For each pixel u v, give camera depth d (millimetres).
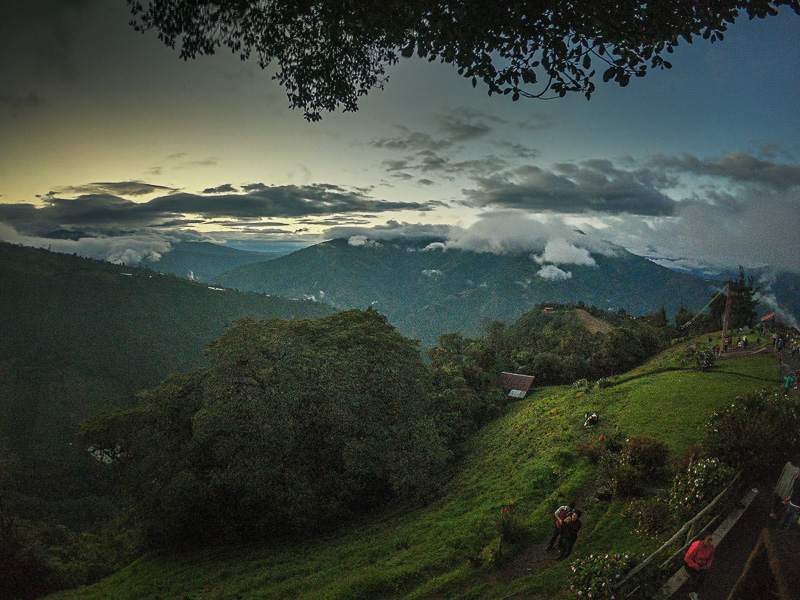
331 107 9445
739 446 14758
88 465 120688
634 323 96625
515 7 6289
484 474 30047
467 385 60719
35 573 25047
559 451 25344
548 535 16562
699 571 10156
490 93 7172
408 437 33156
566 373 72500
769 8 6168
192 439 29406
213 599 18312
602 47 6652
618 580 10891
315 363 31172
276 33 7898
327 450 30797
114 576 27359
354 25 7391
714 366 39188
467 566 15398
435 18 6746
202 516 29797
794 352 38844
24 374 193500
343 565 19453
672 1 6289
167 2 7094
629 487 17609
